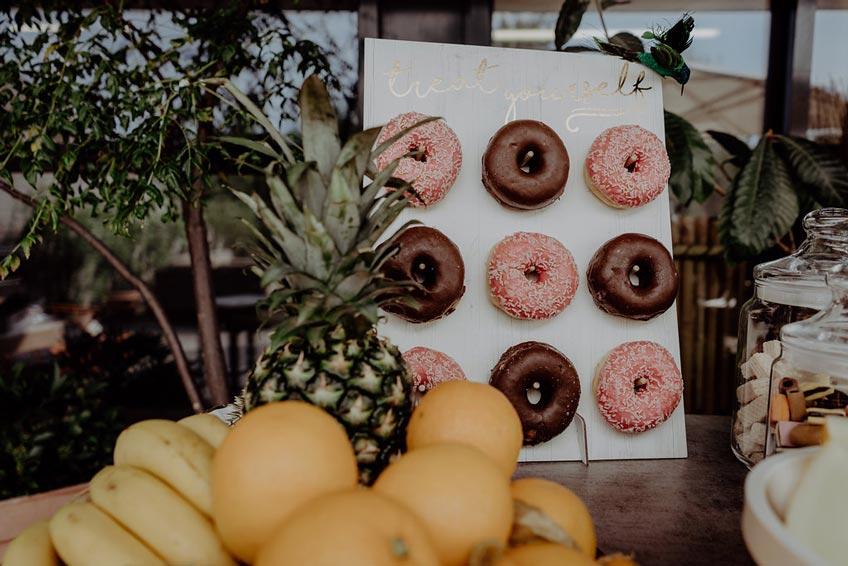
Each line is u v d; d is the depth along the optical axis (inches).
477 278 26.6
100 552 15.2
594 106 27.8
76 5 43.2
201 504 16.1
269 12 50.0
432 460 14.9
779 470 14.8
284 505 14.1
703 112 57.0
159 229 57.1
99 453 41.1
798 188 43.4
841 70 54.1
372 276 18.2
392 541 11.8
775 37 55.1
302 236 17.8
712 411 61.2
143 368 56.1
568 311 27.0
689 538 19.8
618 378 25.8
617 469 25.3
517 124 26.2
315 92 17.4
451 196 26.7
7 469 37.6
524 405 24.9
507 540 15.0
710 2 54.6
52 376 47.3
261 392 18.1
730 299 59.8
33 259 55.3
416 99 26.8
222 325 57.9
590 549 16.2
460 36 51.6
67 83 37.2
